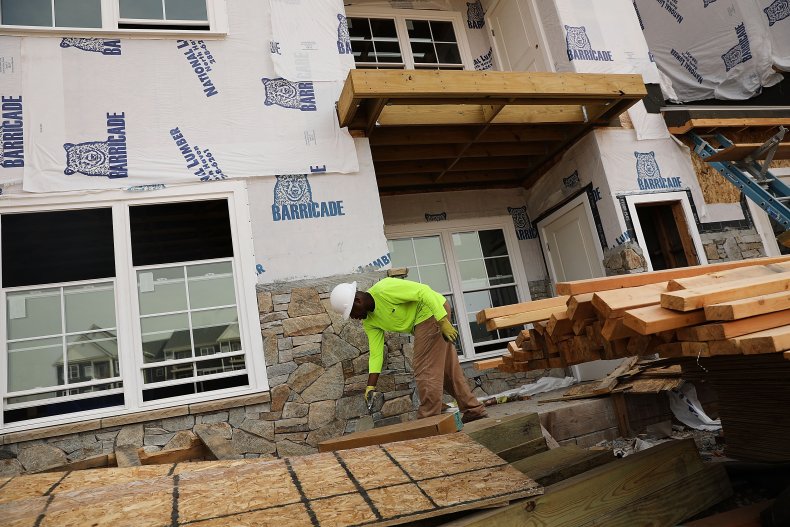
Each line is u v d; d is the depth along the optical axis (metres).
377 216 5.27
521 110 5.96
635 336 2.20
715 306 1.89
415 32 7.90
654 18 8.16
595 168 6.37
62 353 4.36
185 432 4.24
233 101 5.18
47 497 2.02
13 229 4.48
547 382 6.63
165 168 4.88
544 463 3.04
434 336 4.27
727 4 7.34
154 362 4.50
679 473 2.74
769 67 7.03
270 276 4.86
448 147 6.45
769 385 3.08
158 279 4.69
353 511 1.92
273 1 5.55
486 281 7.37
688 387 4.90
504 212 7.70
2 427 4.07
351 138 5.37
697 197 6.52
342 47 5.65
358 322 4.90
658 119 6.69
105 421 4.18
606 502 2.43
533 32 7.05
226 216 4.98
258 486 2.07
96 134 4.79
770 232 6.79
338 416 4.62
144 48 5.09
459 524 2.04
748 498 2.90
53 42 4.88
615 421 4.86
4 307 4.32
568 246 7.11
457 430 3.13
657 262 6.61
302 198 5.11
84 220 4.68
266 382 4.57
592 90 5.59
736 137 6.97
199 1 5.42
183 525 1.79
